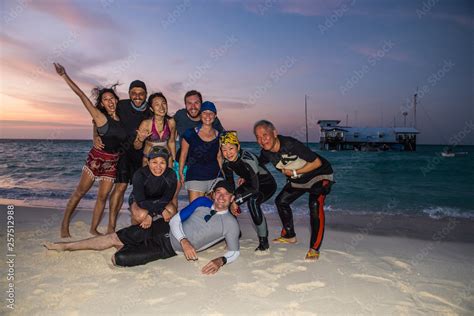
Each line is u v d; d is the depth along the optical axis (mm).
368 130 64938
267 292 3242
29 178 15070
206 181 4824
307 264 4008
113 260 3770
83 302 2986
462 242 5078
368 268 3893
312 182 4289
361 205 9000
